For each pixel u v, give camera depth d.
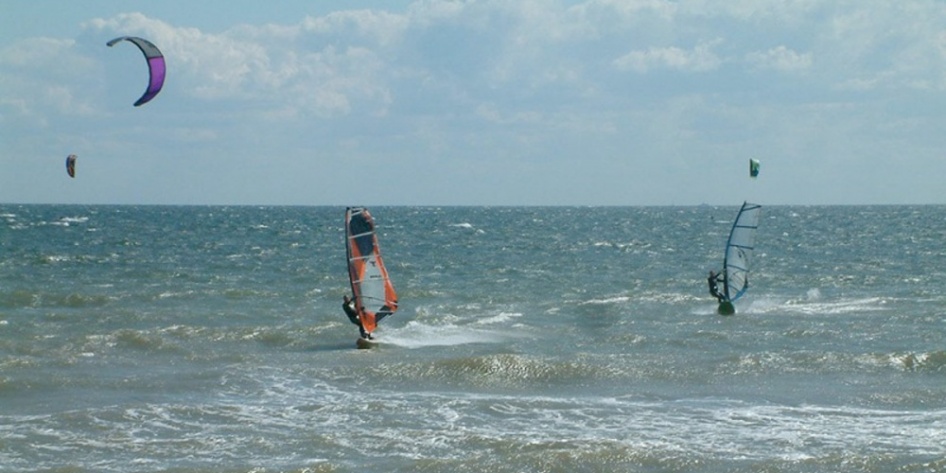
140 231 128.62
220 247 93.94
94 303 47.44
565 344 36.47
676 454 21.03
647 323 42.31
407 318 43.94
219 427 23.55
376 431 23.27
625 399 27.12
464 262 77.88
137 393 27.22
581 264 76.56
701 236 130.88
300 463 20.47
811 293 54.34
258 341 36.72
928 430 23.61
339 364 31.88
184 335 37.19
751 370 30.70
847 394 27.58
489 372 30.03
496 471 20.11
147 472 19.78
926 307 47.72
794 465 20.47
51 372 29.92
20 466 20.20
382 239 116.19
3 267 66.50
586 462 20.61
